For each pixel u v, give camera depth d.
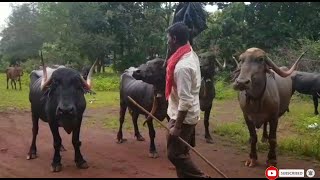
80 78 7.16
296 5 27.73
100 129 11.48
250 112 7.50
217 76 23.67
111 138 10.28
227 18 26.39
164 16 36.28
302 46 22.33
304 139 10.12
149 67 7.77
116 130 11.35
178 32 4.90
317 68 20.47
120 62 36.38
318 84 14.65
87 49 33.16
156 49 36.41
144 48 36.31
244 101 7.56
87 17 33.06
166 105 8.02
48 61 31.55
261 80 6.97
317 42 22.20
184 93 4.68
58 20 32.41
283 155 8.62
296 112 15.04
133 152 8.84
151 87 8.38
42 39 46.34
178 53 4.84
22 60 50.47
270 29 27.17
